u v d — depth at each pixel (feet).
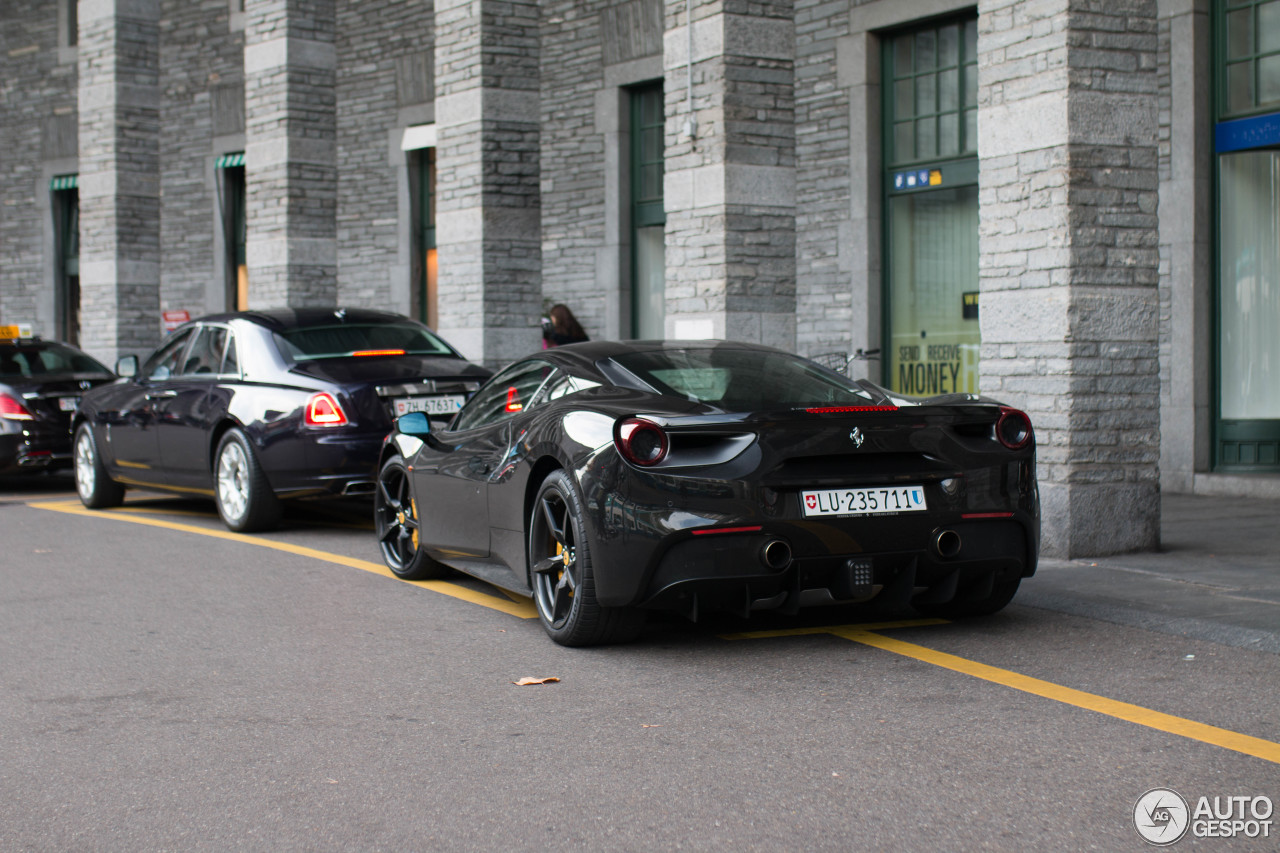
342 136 59.16
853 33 41.83
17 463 37.65
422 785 12.03
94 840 10.81
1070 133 23.71
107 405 34.24
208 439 30.01
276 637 18.43
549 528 17.81
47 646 17.98
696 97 34.06
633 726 13.82
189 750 13.21
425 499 21.98
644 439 16.01
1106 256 24.08
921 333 41.37
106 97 58.75
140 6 58.95
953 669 15.99
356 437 27.55
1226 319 34.63
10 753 13.19
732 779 12.02
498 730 13.75
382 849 10.52
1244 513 29.94
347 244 59.36
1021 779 11.84
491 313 42.70
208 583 22.84
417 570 22.85
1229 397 34.65
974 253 39.70
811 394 17.85
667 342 19.98
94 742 13.52
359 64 58.18
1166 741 12.92
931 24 40.27
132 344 59.47
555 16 51.42
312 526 30.86
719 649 17.35
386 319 31.42
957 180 39.60
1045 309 24.20
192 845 10.66
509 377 20.89
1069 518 23.75
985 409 16.97
